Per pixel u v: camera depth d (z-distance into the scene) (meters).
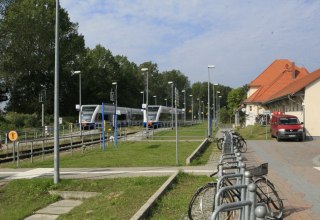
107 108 61.38
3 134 37.16
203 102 148.25
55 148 14.12
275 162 18.92
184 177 14.00
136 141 35.16
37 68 73.88
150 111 65.69
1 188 14.11
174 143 32.25
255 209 4.61
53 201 12.84
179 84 161.00
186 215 8.86
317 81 36.12
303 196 10.77
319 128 36.19
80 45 80.69
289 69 67.12
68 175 15.90
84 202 12.16
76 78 85.94
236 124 76.25
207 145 30.42
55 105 14.21
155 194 10.60
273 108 57.31
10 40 65.25
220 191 5.58
